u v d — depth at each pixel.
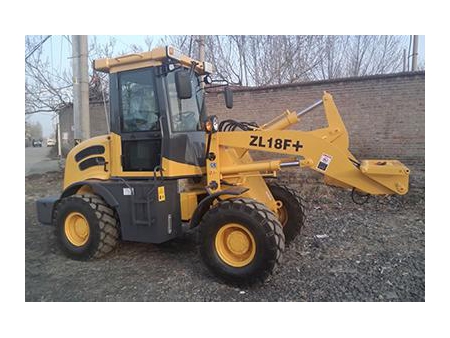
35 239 4.89
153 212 3.60
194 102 4.14
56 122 12.96
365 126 7.75
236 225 3.19
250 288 3.23
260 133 3.50
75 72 7.39
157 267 3.78
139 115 3.82
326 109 3.69
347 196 6.66
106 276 3.58
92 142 4.26
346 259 3.83
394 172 3.18
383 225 5.09
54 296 3.18
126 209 3.78
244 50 13.76
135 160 3.90
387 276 3.40
